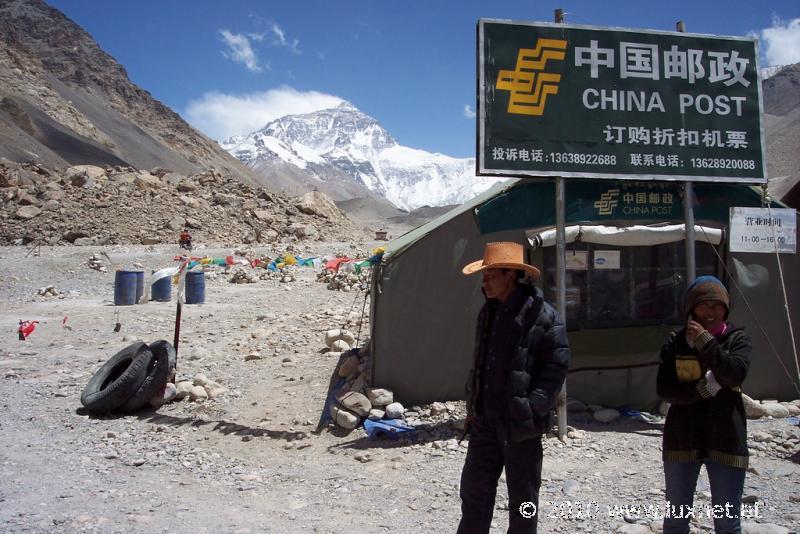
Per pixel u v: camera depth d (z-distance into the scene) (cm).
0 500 529
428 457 664
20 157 14750
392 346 817
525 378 373
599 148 753
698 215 846
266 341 1256
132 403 835
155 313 1653
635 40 771
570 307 839
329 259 3272
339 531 486
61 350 1208
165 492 571
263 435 752
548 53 749
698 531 459
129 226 4266
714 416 365
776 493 540
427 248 822
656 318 855
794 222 824
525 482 375
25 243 3884
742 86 797
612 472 607
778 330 855
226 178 5862
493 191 866
